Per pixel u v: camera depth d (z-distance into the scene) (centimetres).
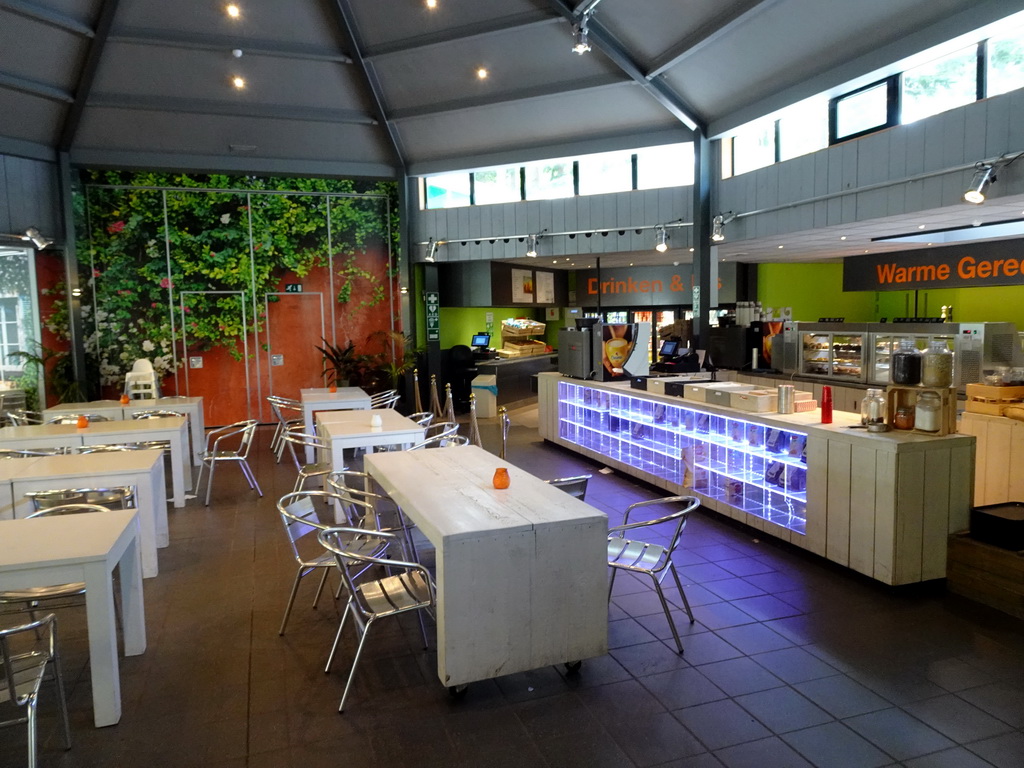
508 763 300
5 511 487
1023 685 355
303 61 1015
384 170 1252
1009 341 713
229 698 355
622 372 867
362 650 367
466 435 1109
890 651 391
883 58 709
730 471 641
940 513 468
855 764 295
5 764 304
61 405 914
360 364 1276
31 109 979
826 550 514
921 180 712
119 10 880
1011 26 609
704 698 347
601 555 361
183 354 1224
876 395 505
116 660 336
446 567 329
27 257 1072
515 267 1427
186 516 692
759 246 1112
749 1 723
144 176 1177
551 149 1142
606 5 811
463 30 927
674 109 967
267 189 1236
